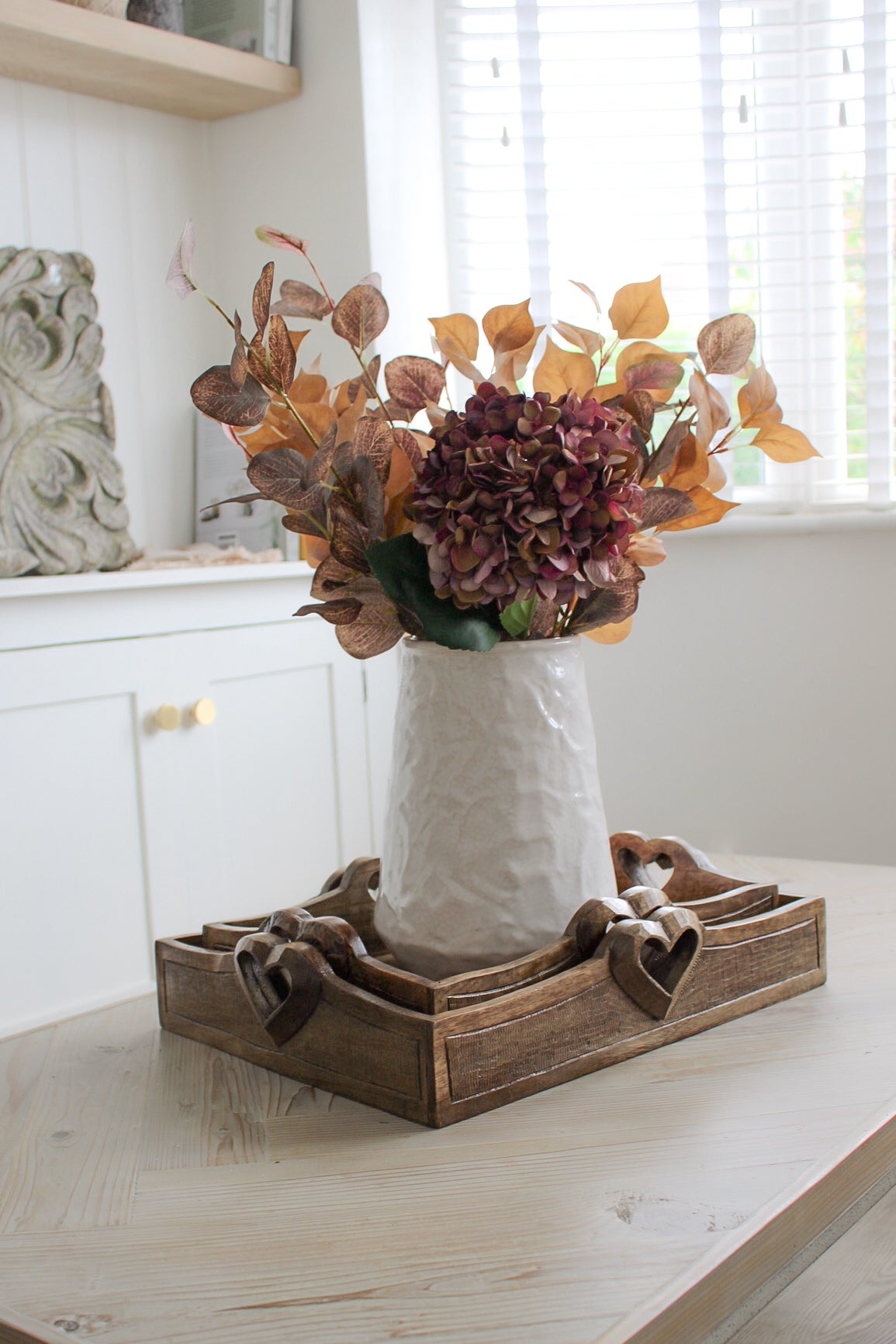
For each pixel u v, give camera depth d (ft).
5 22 6.02
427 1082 2.41
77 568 6.59
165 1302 1.86
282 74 7.31
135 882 6.08
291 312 2.96
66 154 7.21
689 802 7.80
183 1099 2.64
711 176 7.47
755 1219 2.01
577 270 7.76
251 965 2.77
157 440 7.75
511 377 3.02
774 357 7.61
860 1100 2.44
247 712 6.61
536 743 2.78
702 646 7.66
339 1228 2.06
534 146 7.64
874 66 7.13
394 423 3.03
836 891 3.94
